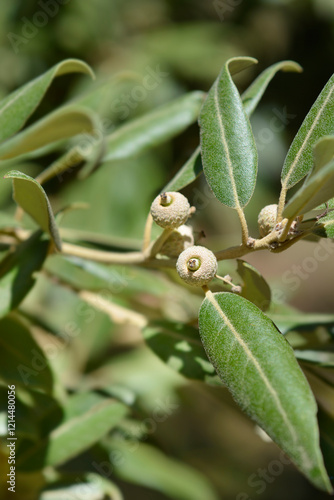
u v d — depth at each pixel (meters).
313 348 0.40
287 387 0.31
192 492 0.49
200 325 0.33
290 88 0.80
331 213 0.34
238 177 0.34
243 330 0.32
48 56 0.73
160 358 0.37
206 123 0.35
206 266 0.32
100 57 0.76
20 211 0.44
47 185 0.71
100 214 0.70
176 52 0.77
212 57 0.77
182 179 0.36
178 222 0.34
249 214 0.81
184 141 0.72
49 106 0.71
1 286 0.37
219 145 0.34
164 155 0.72
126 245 0.46
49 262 0.46
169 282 0.45
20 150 0.40
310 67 0.81
